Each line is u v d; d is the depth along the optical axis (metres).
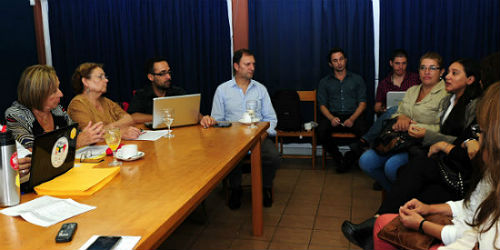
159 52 4.88
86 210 1.24
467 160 2.09
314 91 4.47
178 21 4.76
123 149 1.85
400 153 2.81
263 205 3.23
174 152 2.00
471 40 4.14
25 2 4.95
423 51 4.29
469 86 2.48
